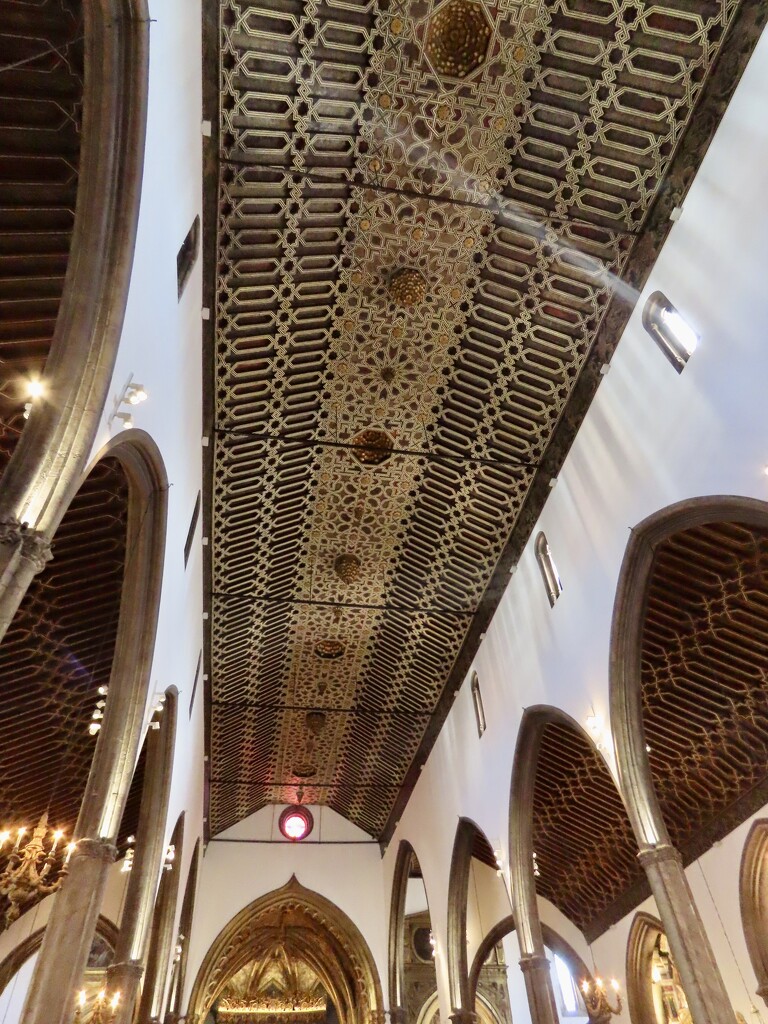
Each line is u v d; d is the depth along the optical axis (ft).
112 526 26.16
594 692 28.71
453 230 27.68
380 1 21.85
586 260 26.84
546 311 28.71
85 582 28.04
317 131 24.31
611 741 27.14
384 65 23.35
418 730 52.85
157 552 22.65
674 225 23.97
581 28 22.26
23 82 17.01
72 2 15.83
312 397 32.19
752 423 20.21
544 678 33.55
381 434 34.14
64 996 16.87
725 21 21.13
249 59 22.08
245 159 23.93
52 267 20.27
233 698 48.60
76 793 39.60
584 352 29.09
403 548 40.06
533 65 23.35
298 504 36.78
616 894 53.01
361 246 27.89
